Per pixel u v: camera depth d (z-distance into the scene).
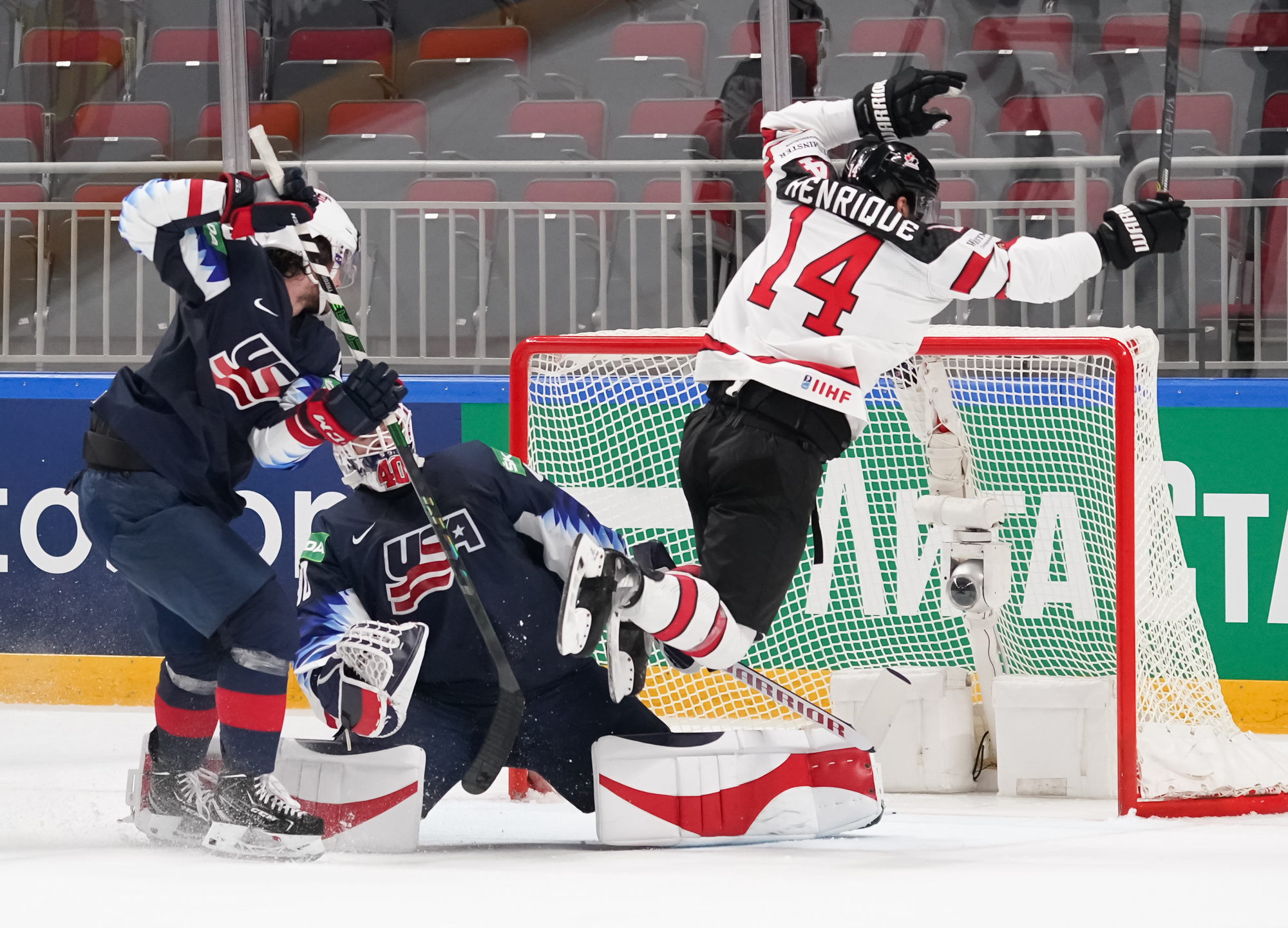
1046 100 22.27
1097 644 16.67
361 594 11.09
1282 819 12.50
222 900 7.84
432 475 11.08
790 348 10.65
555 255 20.33
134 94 24.05
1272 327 18.91
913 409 14.66
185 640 10.74
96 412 10.45
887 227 10.62
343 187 22.91
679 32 23.91
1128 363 12.75
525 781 14.18
